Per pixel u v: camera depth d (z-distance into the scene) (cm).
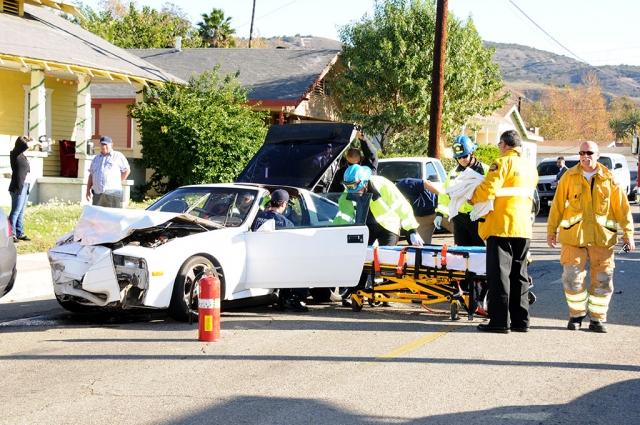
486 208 776
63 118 2409
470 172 788
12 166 1335
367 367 650
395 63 2809
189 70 3141
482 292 879
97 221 839
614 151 6550
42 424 499
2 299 1002
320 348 720
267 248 882
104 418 512
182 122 2164
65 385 591
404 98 2897
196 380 607
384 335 781
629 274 1239
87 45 2205
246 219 907
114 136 3031
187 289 839
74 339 759
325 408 536
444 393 574
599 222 788
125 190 2019
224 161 2203
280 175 1207
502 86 3081
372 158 1237
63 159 2272
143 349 715
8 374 625
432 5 2848
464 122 3016
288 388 585
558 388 590
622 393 579
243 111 2338
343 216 908
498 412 530
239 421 508
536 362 670
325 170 1180
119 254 799
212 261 851
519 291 800
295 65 3144
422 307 954
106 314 902
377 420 512
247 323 847
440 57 1898
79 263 816
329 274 884
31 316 888
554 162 2805
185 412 526
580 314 810
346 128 1212
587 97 11356
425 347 725
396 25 2834
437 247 883
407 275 873
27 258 1241
